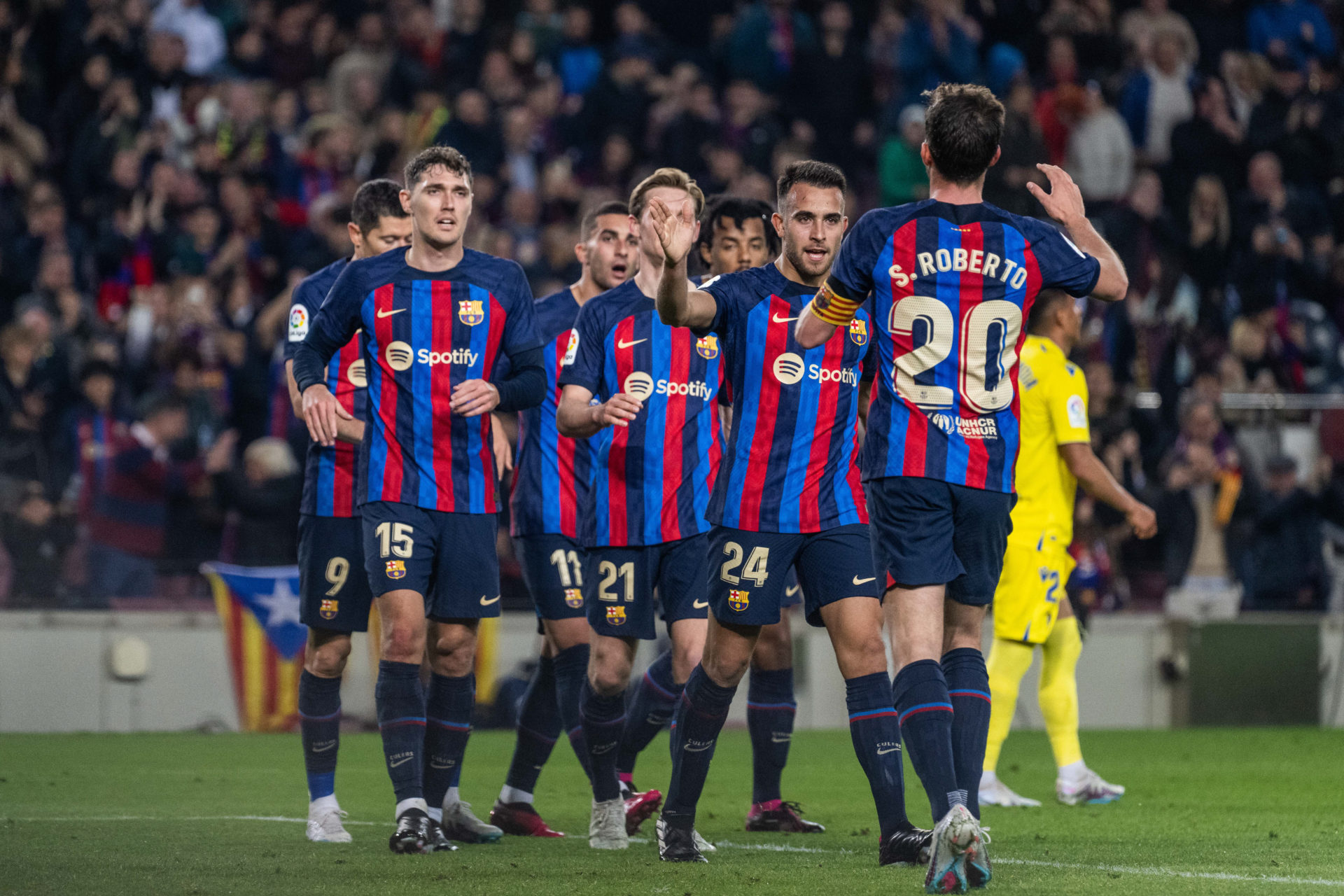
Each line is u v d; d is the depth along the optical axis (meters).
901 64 57.44
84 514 36.22
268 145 50.56
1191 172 57.00
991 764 23.34
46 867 15.72
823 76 58.78
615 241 20.86
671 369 18.42
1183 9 64.31
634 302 18.58
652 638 18.19
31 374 37.81
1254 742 36.12
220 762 28.66
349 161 51.25
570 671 19.55
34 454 36.06
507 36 56.69
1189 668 41.69
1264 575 42.62
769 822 19.83
